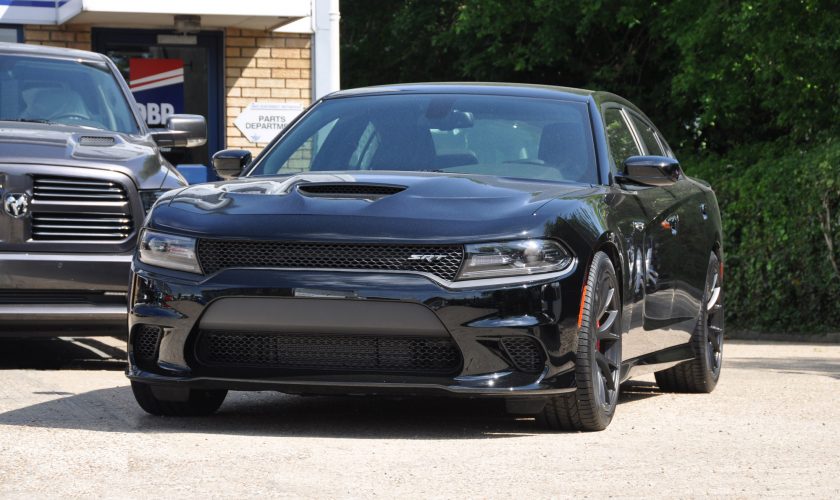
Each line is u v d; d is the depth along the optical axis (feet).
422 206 21.44
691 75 73.51
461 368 20.76
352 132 25.58
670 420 23.97
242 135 58.75
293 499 16.06
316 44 59.26
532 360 21.02
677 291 27.61
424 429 22.35
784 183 61.62
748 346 51.49
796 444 21.06
